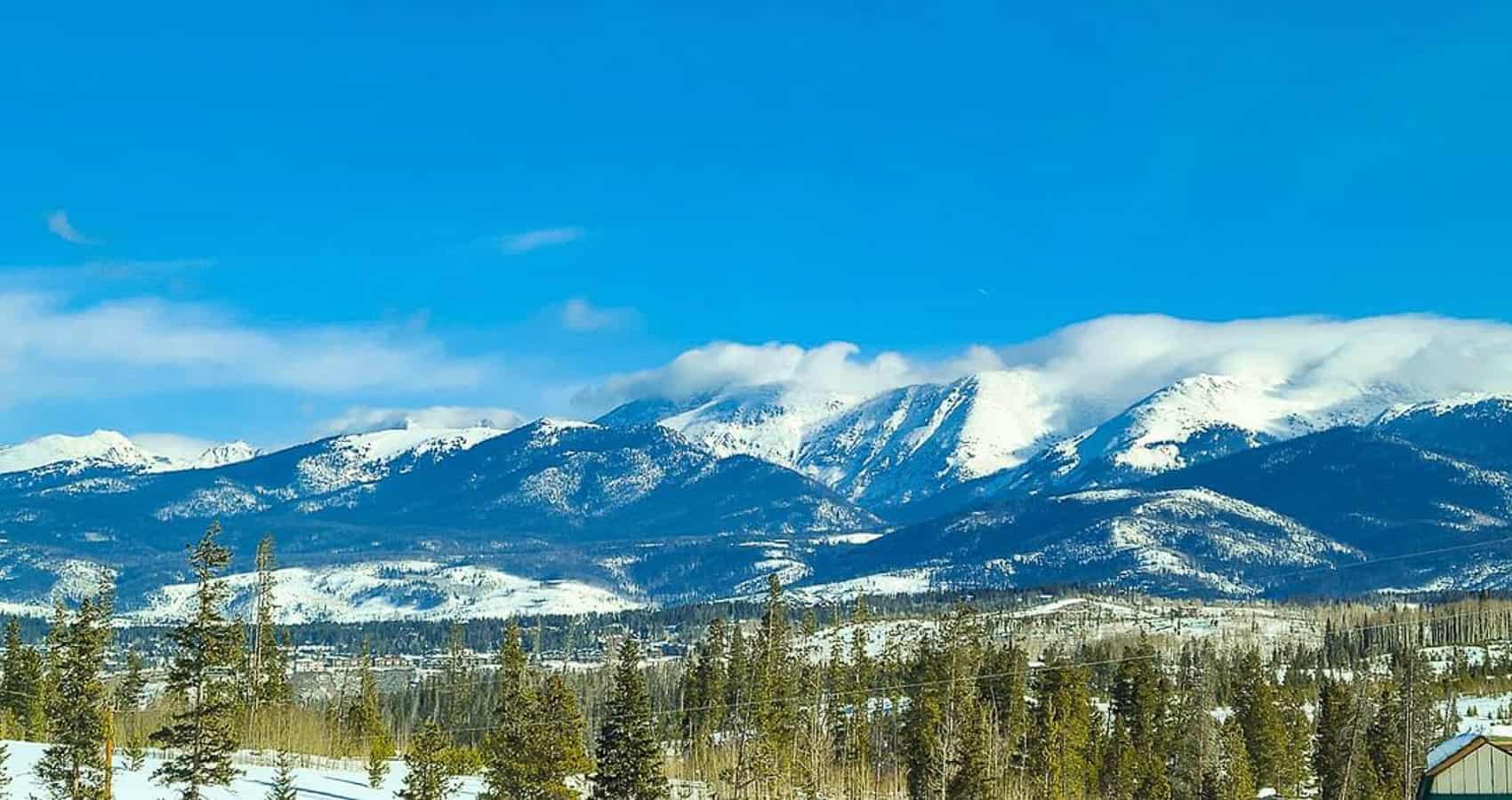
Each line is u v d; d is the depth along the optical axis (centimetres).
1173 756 16712
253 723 17075
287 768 12206
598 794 10788
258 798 12019
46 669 17725
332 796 12519
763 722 15612
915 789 15275
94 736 11262
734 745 17288
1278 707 17850
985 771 14050
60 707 11650
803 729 16462
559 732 10838
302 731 17875
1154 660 19075
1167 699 17862
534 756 10731
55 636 14288
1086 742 16525
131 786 11956
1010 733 16388
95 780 11244
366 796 12812
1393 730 16275
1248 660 18400
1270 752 16675
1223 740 15988
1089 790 16462
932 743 15225
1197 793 15600
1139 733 16900
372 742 17362
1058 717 16262
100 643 12912
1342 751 16138
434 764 12425
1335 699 16625
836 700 17450
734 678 18425
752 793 15350
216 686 10706
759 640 18862
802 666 18788
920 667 18125
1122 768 16225
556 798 10750
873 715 18525
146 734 16125
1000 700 17212
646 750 10800
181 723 10631
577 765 10888
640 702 10975
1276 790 16662
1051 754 15550
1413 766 15975
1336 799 16075
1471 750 9519
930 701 15800
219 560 10756
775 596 19075
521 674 16125
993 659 18312
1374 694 17950
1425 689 18438
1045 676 17162
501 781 10831
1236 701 17938
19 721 17075
